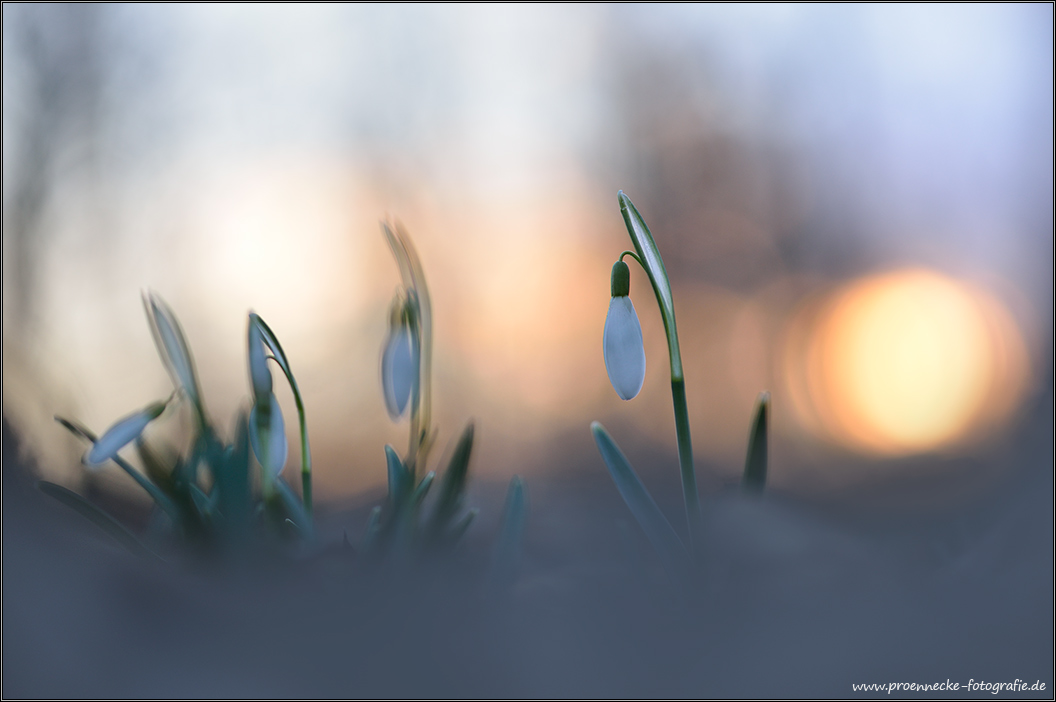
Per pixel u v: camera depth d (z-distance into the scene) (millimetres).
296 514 559
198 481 571
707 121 1445
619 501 834
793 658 502
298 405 555
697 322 1428
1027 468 594
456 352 1362
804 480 1021
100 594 515
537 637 514
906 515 624
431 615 522
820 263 1401
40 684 495
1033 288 1106
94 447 555
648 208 1456
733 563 545
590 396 1368
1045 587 508
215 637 511
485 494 940
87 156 1088
